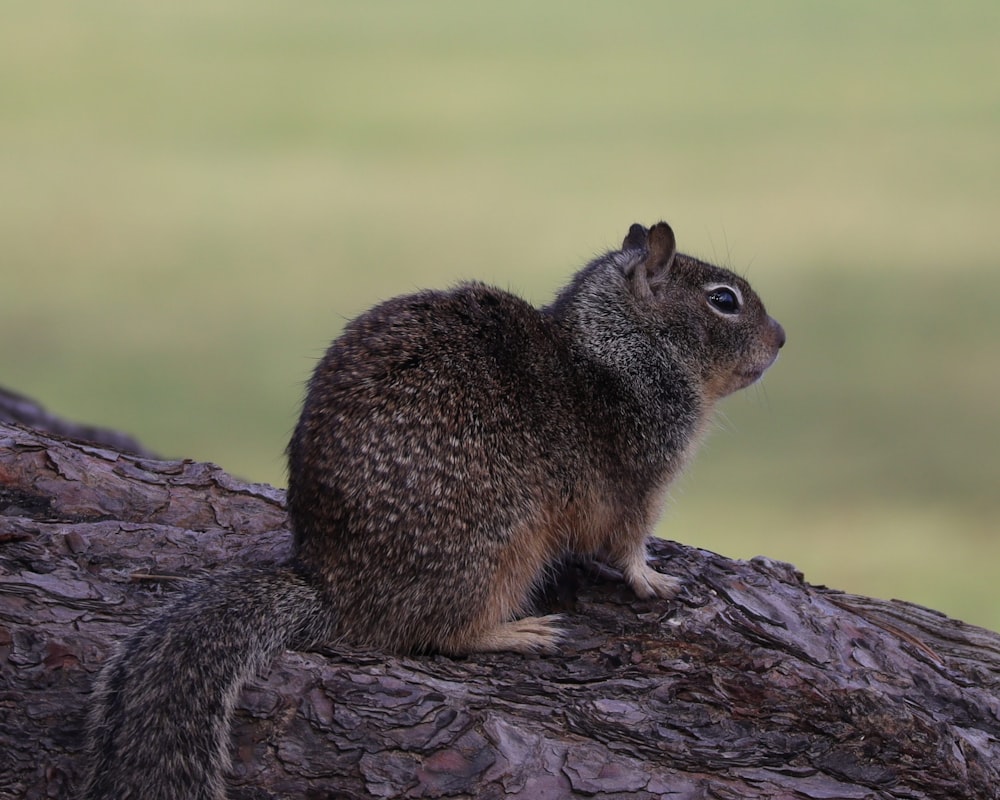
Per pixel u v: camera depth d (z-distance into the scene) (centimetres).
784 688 1132
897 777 1109
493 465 1133
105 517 1275
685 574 1250
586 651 1157
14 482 1274
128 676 1009
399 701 1054
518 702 1095
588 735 1084
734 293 1362
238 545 1248
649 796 1055
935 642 1305
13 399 1933
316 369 1162
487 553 1123
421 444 1103
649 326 1303
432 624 1116
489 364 1168
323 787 1028
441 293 1213
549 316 1283
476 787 1039
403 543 1092
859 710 1123
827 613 1228
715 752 1098
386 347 1141
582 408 1222
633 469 1239
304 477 1101
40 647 1065
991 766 1136
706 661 1159
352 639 1104
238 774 1020
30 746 1039
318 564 1096
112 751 980
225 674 1021
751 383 1395
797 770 1102
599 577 1241
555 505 1186
